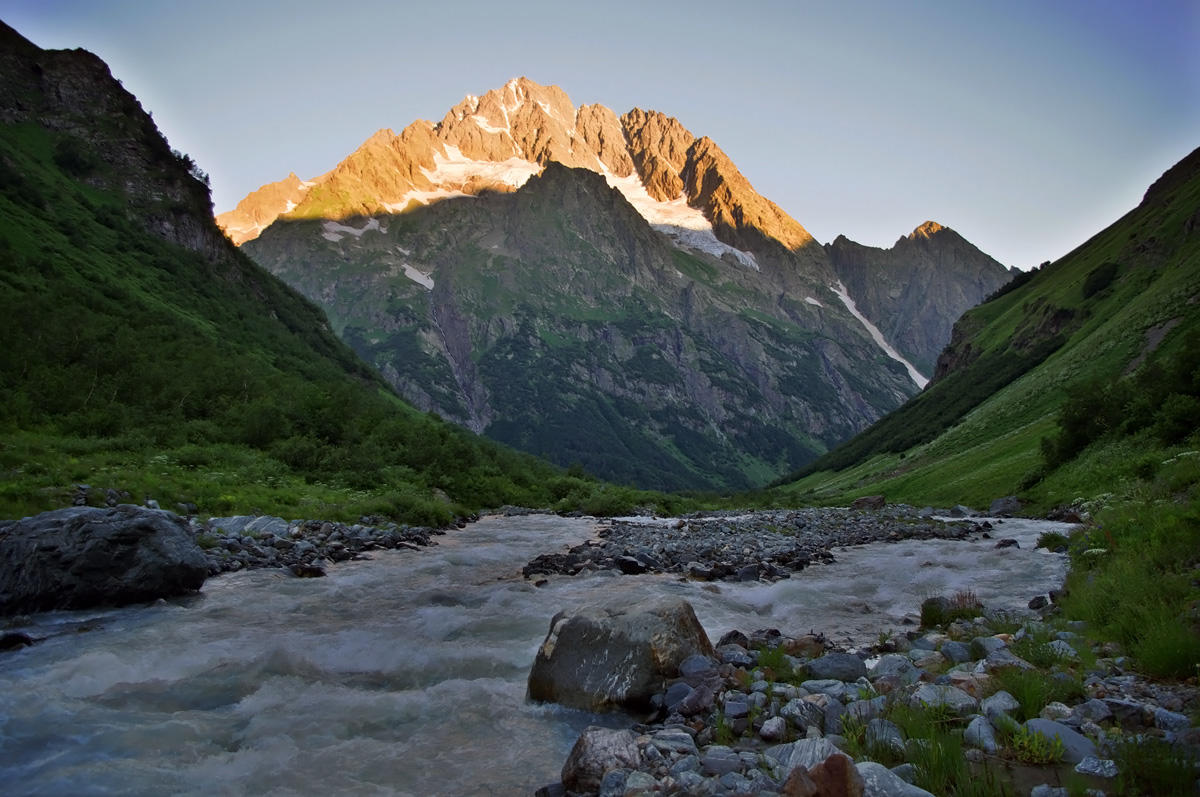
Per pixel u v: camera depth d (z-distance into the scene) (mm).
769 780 7102
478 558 28719
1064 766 7008
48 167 107625
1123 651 10914
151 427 46000
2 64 119375
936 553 31609
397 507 41844
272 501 35656
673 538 37000
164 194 124188
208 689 11781
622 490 83688
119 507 19203
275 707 10984
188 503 30969
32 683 11703
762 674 11102
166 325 74875
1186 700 8312
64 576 17078
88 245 89875
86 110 125750
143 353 58500
